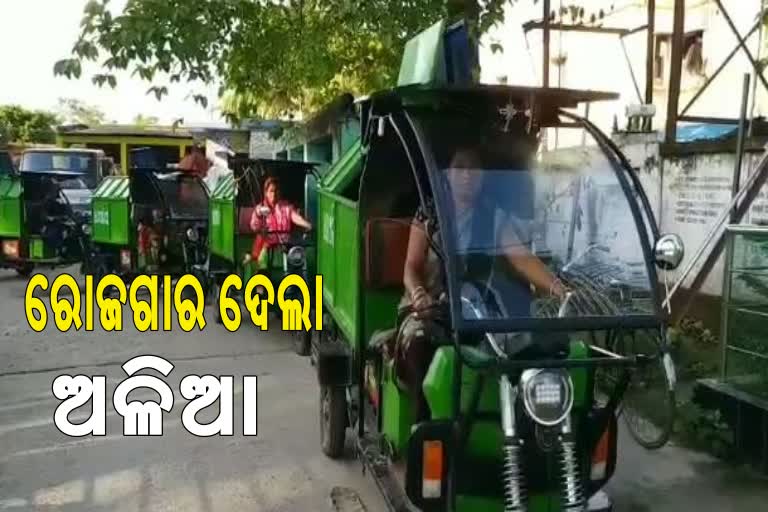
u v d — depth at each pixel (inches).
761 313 185.0
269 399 250.7
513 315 124.4
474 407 119.0
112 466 196.5
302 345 302.8
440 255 132.3
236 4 293.7
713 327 286.5
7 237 492.1
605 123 609.0
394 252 165.6
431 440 120.5
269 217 320.8
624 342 139.2
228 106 436.1
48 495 179.2
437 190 132.8
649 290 128.1
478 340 123.0
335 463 197.9
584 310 126.6
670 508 169.2
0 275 535.5
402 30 314.0
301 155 495.8
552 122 151.0
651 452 199.5
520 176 139.9
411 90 139.4
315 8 346.6
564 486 118.0
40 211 485.7
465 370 122.9
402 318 148.6
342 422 195.0
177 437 217.3
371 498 176.7
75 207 536.7
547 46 374.3
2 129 1398.9
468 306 122.7
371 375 167.8
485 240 132.0
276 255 320.5
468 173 138.6
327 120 382.0
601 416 129.4
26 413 237.8
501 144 146.4
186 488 183.0
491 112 146.8
